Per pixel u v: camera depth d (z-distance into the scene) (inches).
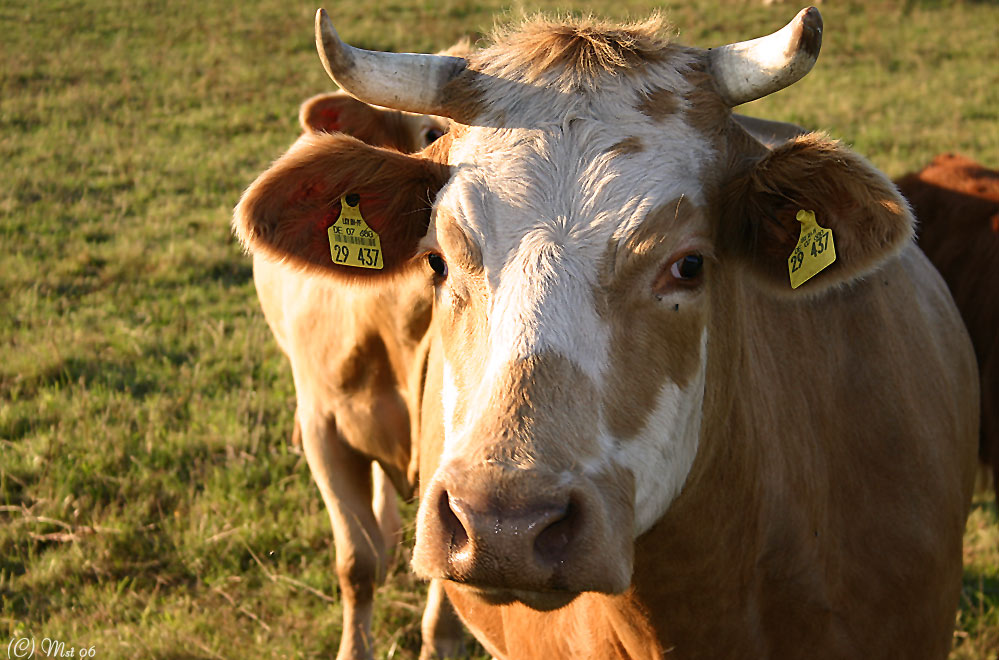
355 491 191.6
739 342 111.7
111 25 749.3
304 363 191.2
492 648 157.0
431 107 107.7
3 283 343.9
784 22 733.9
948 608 136.3
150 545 213.2
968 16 753.0
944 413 143.6
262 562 209.5
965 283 186.9
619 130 100.7
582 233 95.8
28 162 482.0
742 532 112.7
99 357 290.7
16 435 249.8
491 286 95.9
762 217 107.5
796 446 120.9
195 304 335.3
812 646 121.8
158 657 180.5
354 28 724.0
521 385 89.0
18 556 209.2
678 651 115.6
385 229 120.0
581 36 106.7
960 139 480.1
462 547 84.2
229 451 237.6
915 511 129.5
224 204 429.1
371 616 189.8
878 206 99.9
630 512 92.5
